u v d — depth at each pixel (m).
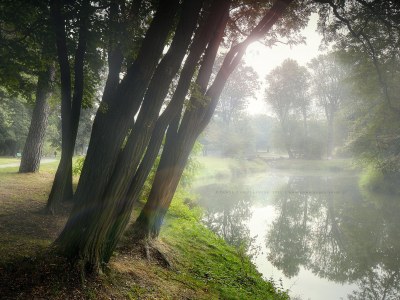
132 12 6.72
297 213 21.25
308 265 11.99
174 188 8.12
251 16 10.52
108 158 4.88
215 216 18.86
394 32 10.49
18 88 9.52
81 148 39.53
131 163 5.04
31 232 6.70
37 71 9.17
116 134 4.87
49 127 38.28
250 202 24.12
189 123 7.83
